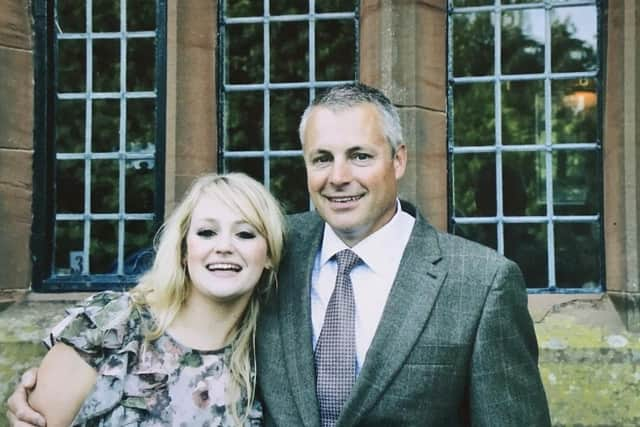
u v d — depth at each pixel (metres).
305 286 1.67
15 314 2.81
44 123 2.94
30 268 2.89
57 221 2.95
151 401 1.58
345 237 1.67
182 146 2.82
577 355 2.59
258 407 1.64
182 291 1.66
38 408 1.58
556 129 2.87
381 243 1.66
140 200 2.94
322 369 1.58
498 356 1.53
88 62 2.98
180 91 2.82
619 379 2.56
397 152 1.68
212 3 2.91
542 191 2.86
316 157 1.62
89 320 1.62
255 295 1.72
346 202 1.61
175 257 1.66
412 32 2.71
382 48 2.70
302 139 1.68
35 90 2.94
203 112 2.87
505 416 1.51
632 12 2.64
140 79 2.97
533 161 2.87
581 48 2.87
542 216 2.85
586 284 2.81
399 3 2.71
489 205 2.88
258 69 2.98
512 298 1.57
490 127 2.89
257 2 2.99
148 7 2.98
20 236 2.87
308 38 2.96
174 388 1.60
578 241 2.83
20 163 2.88
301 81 2.96
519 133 2.89
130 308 1.64
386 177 1.62
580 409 2.55
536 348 1.64
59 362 1.59
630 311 2.62
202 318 1.66
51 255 2.94
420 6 2.76
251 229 1.63
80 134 2.97
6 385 2.66
